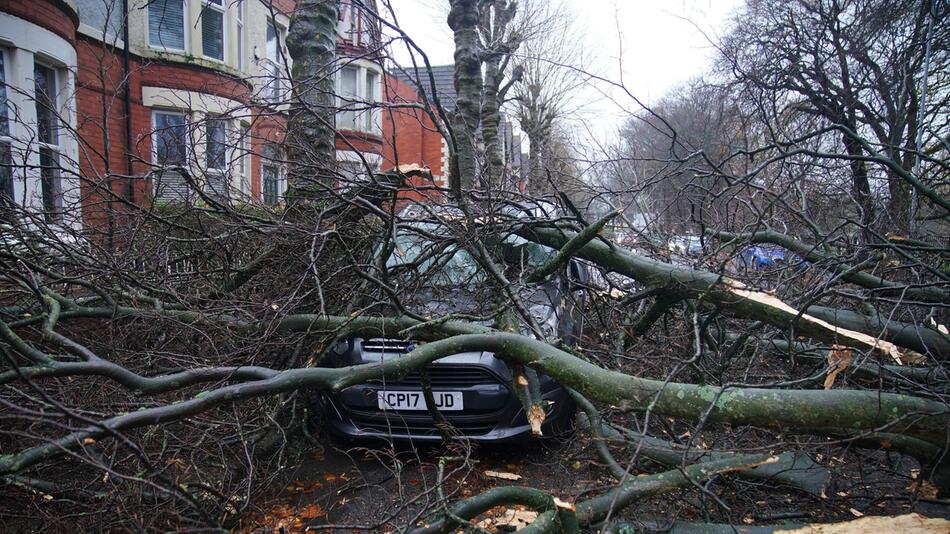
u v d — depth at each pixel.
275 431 3.52
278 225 3.77
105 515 2.45
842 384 3.73
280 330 3.58
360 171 4.28
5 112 7.57
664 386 2.57
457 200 3.78
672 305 4.07
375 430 3.61
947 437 2.47
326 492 3.23
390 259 4.42
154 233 4.11
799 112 8.65
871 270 3.83
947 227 5.55
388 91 4.18
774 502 2.95
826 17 8.79
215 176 4.46
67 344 2.36
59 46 8.36
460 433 3.53
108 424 1.94
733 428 3.29
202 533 2.23
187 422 2.91
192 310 3.57
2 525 2.61
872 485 3.11
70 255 3.65
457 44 9.20
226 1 12.09
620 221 4.96
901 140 7.53
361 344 3.73
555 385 3.62
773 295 3.28
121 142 10.12
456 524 2.33
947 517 2.82
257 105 4.21
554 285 4.33
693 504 2.77
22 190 7.21
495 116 12.05
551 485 3.29
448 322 3.33
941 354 3.44
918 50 7.90
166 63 10.34
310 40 5.39
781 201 3.89
